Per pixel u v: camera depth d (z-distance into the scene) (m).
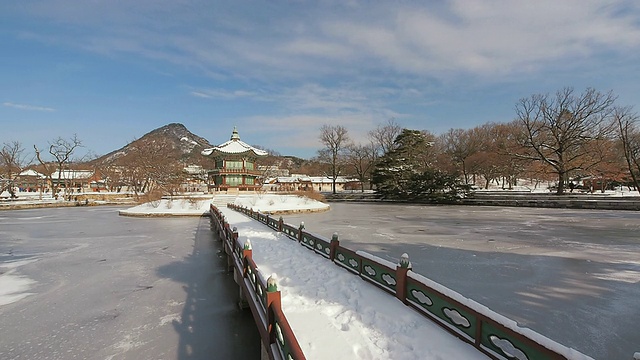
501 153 42.28
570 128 35.22
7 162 47.44
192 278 10.02
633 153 32.53
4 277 10.14
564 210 29.41
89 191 70.19
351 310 5.16
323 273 7.27
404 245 13.59
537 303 6.71
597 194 34.78
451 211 31.23
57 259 12.60
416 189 44.59
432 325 4.54
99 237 17.88
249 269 6.53
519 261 10.43
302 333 4.46
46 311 7.39
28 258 12.80
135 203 48.59
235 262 8.34
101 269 11.09
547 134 38.19
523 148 39.34
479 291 7.49
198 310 7.46
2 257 12.99
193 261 12.23
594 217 23.47
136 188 50.97
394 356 3.83
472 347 3.89
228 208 30.66
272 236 12.49
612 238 14.63
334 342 4.20
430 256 11.34
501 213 28.12
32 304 7.83
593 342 5.05
